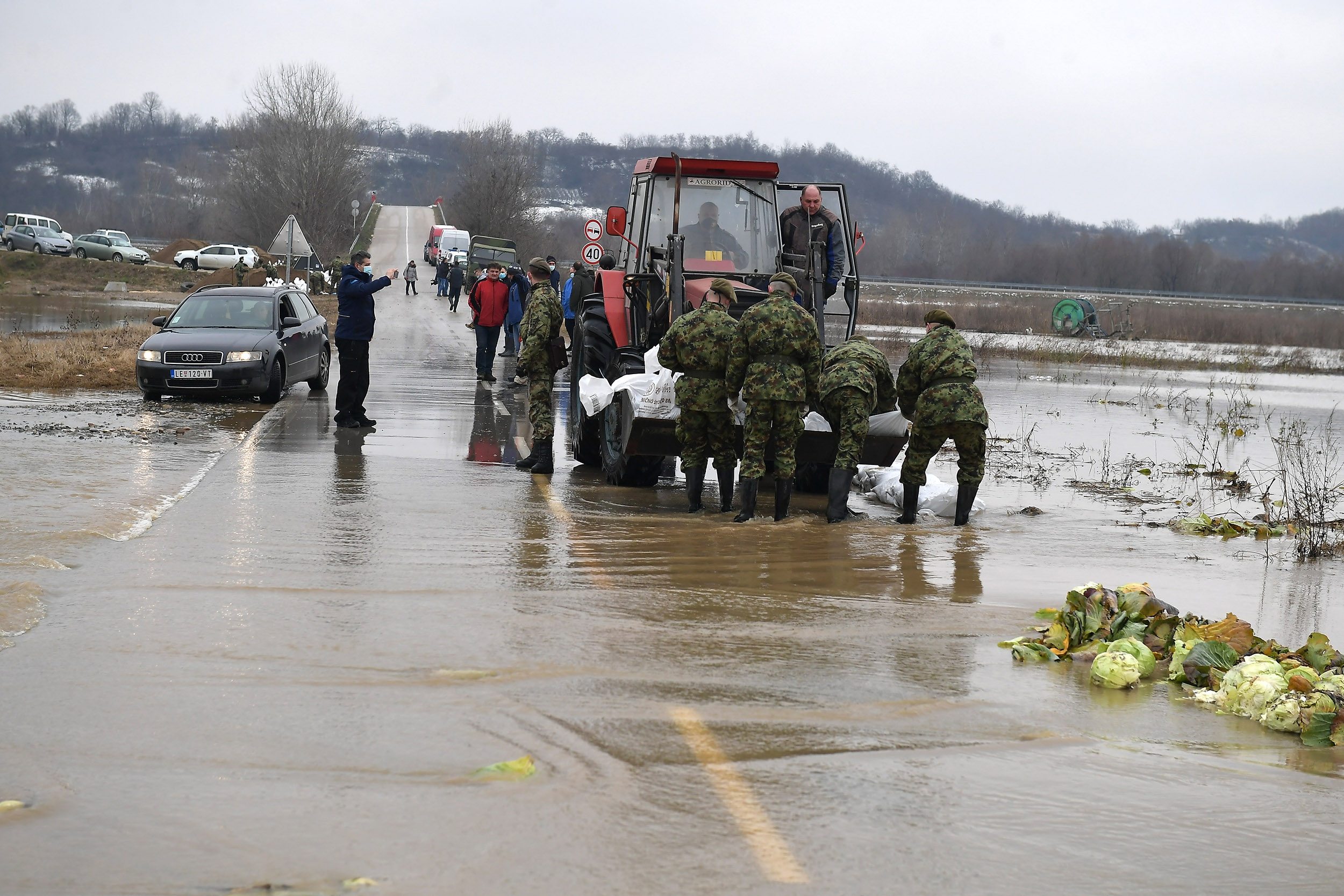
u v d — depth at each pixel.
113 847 3.20
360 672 4.77
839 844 3.34
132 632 5.22
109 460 10.20
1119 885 3.16
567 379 20.62
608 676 4.83
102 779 3.65
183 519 7.82
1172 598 6.84
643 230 10.53
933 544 8.14
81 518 7.59
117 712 4.24
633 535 7.96
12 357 18.52
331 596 5.97
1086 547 8.34
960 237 163.00
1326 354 47.22
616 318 10.51
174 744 3.95
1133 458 13.76
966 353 8.77
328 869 3.10
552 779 3.74
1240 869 3.29
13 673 4.63
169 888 2.97
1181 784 3.94
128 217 160.88
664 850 3.26
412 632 5.36
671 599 6.20
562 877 3.09
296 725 4.15
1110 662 5.11
